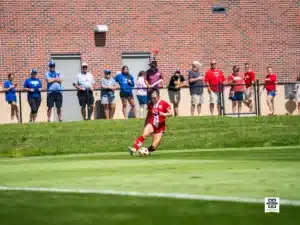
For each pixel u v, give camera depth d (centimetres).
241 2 11388
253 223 2480
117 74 9194
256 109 9256
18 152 7162
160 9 11112
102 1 10912
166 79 11125
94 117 8944
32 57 10656
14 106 8781
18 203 3066
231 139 7625
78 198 3167
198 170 4366
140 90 9025
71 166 5050
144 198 3103
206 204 2894
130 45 11012
